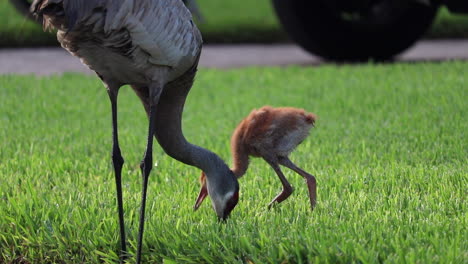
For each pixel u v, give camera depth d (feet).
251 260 28.09
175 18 29.09
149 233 31.07
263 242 28.86
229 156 44.93
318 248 27.63
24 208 33.71
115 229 31.86
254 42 101.55
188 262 28.66
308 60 86.74
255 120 35.86
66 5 26.30
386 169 39.93
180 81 31.12
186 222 32.55
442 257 26.43
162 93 31.24
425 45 96.07
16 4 67.21
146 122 56.18
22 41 95.86
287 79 72.13
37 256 31.58
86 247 30.91
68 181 39.47
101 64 28.99
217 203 32.50
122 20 27.17
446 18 105.81
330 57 81.66
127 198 36.29
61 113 58.95
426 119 51.29
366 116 54.54
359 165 41.24
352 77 70.38
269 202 35.81
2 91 66.39
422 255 26.89
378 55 81.66
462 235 29.25
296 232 29.66
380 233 29.22
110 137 50.52
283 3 78.54
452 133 47.09
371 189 36.76
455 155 42.29
